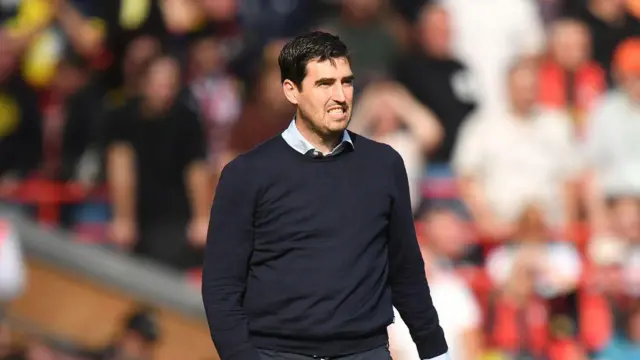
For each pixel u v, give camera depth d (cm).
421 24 3469
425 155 3341
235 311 1410
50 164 3469
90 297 3064
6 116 3478
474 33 3500
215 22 3516
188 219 3300
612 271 3297
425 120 3338
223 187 1418
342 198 1416
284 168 1412
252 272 1432
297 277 1406
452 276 2956
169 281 3116
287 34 3653
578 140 3469
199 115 3334
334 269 1406
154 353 3045
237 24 3584
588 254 3306
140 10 3478
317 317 1404
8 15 3600
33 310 3022
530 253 3219
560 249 3300
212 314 1412
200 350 3103
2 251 2973
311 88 1397
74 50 3512
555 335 3188
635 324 3247
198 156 3316
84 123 3462
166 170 3297
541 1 3725
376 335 1438
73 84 3484
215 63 3459
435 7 3456
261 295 1420
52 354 3008
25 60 3519
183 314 3092
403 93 3378
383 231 1444
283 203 1409
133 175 3297
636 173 3438
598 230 3356
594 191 3400
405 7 3719
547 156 3369
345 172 1425
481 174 3347
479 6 3522
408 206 1464
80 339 3048
